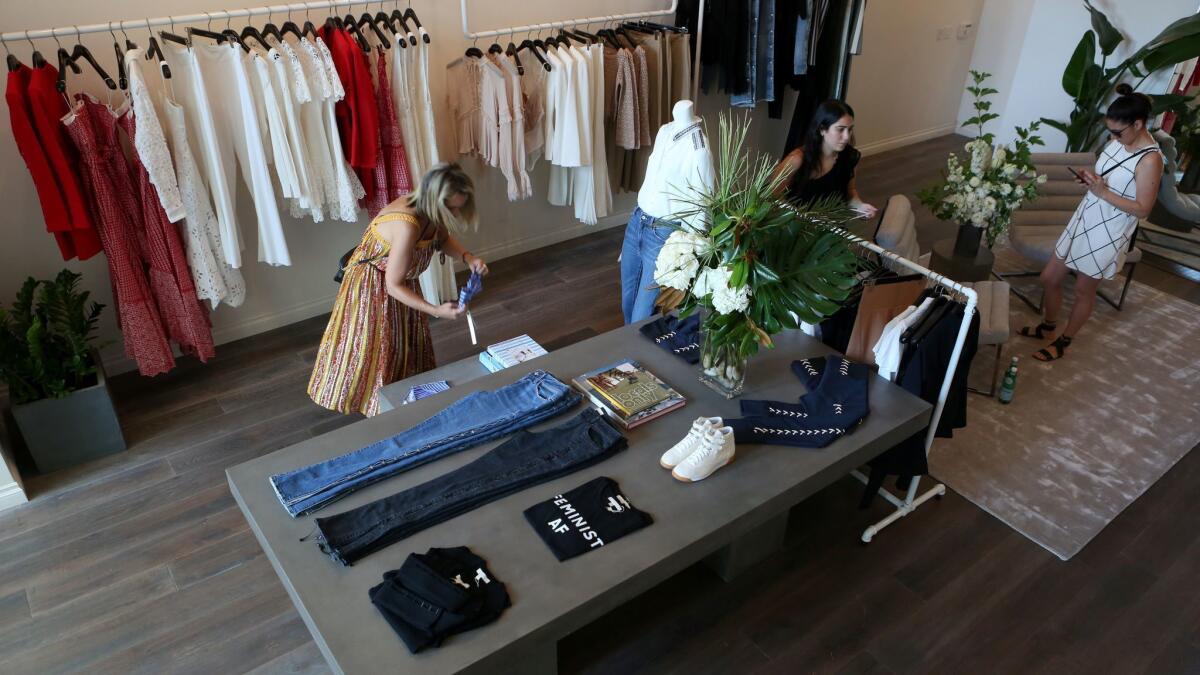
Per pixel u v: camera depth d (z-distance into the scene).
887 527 2.74
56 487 2.84
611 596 1.66
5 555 2.56
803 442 2.10
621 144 4.21
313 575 1.67
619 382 2.31
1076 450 3.15
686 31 4.30
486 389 2.33
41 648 2.24
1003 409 3.40
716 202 2.11
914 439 2.49
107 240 2.87
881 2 6.07
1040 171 4.26
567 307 4.15
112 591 2.43
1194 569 2.60
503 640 1.53
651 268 3.03
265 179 3.12
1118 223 3.41
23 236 3.09
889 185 6.15
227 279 3.24
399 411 2.23
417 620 1.53
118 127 2.76
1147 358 3.81
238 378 3.49
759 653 2.27
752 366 2.48
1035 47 6.60
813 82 5.18
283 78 2.96
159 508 2.76
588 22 3.98
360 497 1.89
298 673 2.19
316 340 3.80
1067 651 2.30
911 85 6.82
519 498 1.89
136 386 3.42
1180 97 5.16
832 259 2.07
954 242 3.92
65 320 2.84
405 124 3.42
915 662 2.25
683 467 1.96
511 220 4.62
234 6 3.21
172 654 2.23
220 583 2.47
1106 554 2.65
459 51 3.92
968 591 2.49
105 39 2.95
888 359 2.39
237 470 1.98
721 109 5.28
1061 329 4.04
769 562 2.58
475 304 4.16
